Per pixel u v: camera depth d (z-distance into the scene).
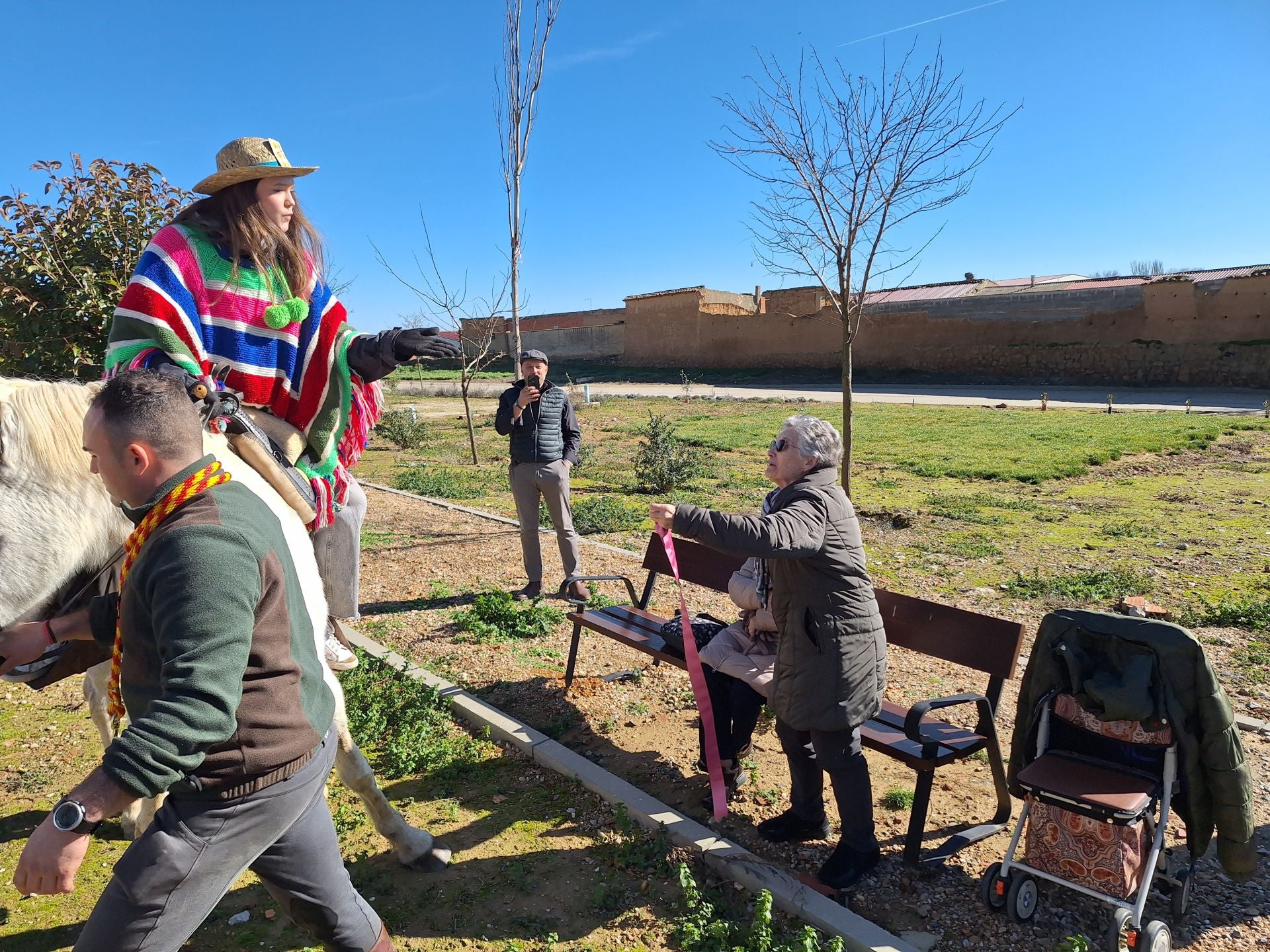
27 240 5.39
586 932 3.15
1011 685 5.50
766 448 17.97
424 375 50.28
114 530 2.55
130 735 1.76
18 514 2.38
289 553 2.15
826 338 44.22
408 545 9.13
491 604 6.56
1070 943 2.94
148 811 3.75
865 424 22.30
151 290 2.54
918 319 41.19
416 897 3.35
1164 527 9.95
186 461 2.00
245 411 2.65
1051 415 23.73
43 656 2.55
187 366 2.55
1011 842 3.57
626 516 10.59
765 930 3.03
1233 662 5.69
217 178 2.60
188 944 3.10
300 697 2.11
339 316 2.92
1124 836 3.04
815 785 3.67
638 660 5.82
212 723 1.81
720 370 47.91
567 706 5.06
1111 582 7.52
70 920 3.25
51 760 4.50
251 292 2.69
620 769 4.36
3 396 2.43
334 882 2.32
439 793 4.14
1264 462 14.89
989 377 38.91
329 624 3.21
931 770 3.41
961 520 10.40
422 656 5.86
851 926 3.11
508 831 3.80
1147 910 3.24
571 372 53.28
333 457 2.96
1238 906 3.31
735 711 4.05
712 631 4.52
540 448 6.94
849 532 3.29
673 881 3.44
